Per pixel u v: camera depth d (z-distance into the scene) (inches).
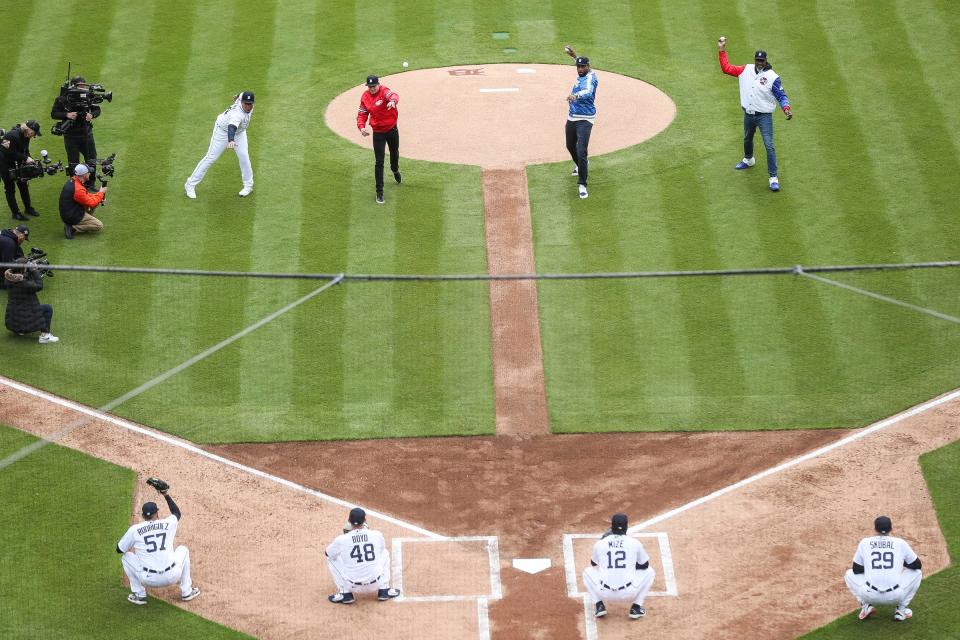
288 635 1975.9
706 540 2149.4
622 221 2962.6
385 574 2030.0
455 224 2962.6
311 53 3659.0
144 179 3127.5
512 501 2240.4
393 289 2773.1
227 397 2495.1
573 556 2119.8
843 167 3134.8
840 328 2647.6
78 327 2667.3
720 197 3041.3
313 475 2306.8
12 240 2593.5
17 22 3762.3
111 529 2169.0
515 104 3425.2
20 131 2866.6
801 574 2078.0
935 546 2117.4
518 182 3105.3
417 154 3221.0
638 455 2346.2
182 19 3806.6
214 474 2305.6
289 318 2696.9
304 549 2143.2
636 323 2672.2
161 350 2610.7
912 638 1943.9
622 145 3253.0
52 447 2352.4
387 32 3767.2
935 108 3346.5
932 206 2984.7
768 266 2795.3
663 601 2032.5
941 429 2378.2
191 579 2080.5
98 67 3563.0
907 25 3710.6
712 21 3774.6
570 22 3804.1
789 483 2268.7
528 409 2463.1
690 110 3393.2
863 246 2854.3
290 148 3253.0
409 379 2541.8
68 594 2039.9
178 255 2861.7
